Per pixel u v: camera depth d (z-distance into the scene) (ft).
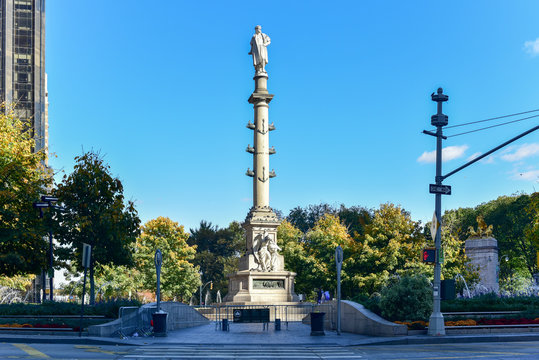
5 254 125.18
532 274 278.05
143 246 248.73
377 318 91.45
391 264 196.75
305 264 216.95
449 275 193.77
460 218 326.24
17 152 143.74
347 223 364.79
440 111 91.35
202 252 361.51
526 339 85.10
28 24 420.77
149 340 81.51
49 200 116.67
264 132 175.83
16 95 409.90
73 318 97.30
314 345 77.30
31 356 56.49
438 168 90.22
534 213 166.30
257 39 181.78
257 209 171.73
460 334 89.10
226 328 105.70
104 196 131.34
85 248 85.15
